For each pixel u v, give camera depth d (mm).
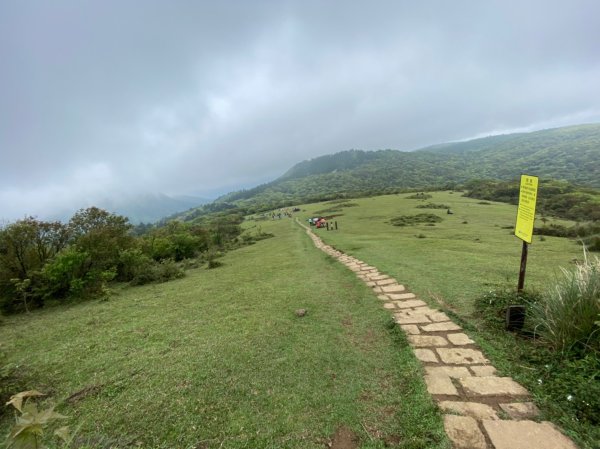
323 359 4859
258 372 4582
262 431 3338
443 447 2830
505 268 9516
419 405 3482
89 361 5727
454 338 5043
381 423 3338
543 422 3008
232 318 7398
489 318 5488
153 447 3223
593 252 14562
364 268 11391
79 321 9297
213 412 3719
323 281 10398
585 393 3180
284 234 36906
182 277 16781
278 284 10688
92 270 16344
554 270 9094
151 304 10352
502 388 3613
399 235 24688
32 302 15164
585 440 2742
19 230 16062
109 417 3811
